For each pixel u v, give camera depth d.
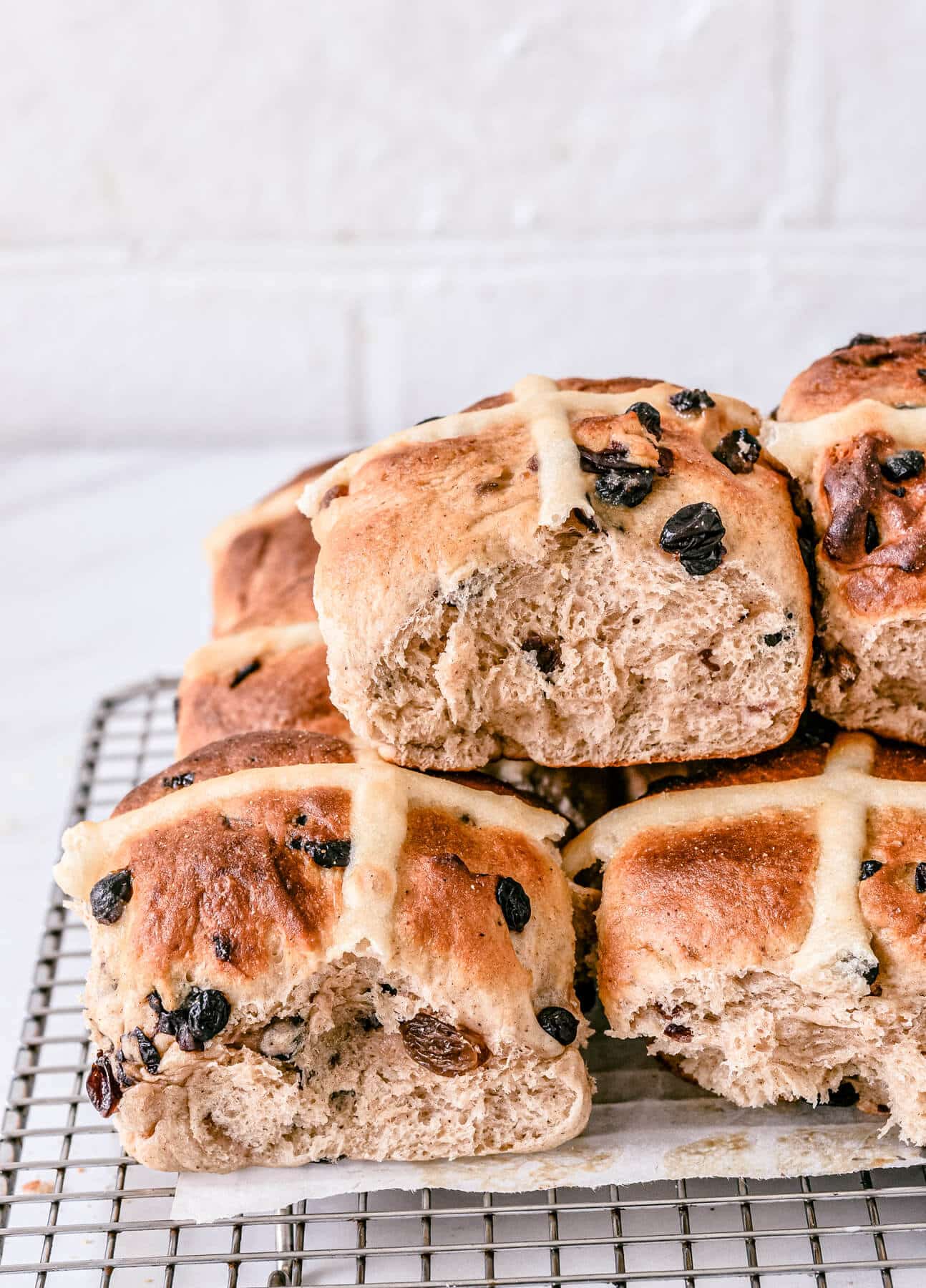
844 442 0.38
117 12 0.57
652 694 0.38
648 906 0.36
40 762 0.50
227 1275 0.36
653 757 0.38
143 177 0.60
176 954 0.36
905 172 0.59
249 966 0.35
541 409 0.39
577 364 0.64
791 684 0.37
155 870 0.36
